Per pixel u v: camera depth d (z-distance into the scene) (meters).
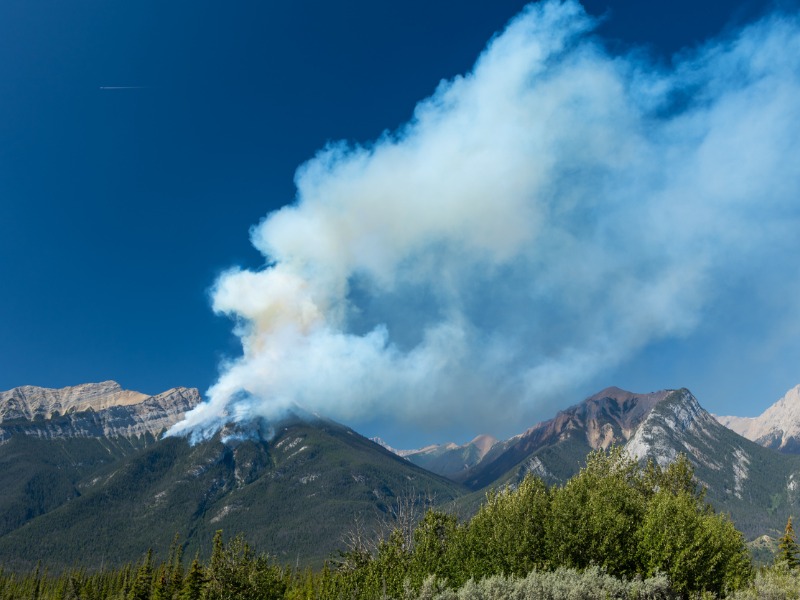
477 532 53.72
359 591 61.16
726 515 49.25
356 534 72.25
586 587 36.84
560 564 43.34
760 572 44.31
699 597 38.97
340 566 70.00
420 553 57.19
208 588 86.56
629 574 41.66
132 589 130.75
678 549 40.59
